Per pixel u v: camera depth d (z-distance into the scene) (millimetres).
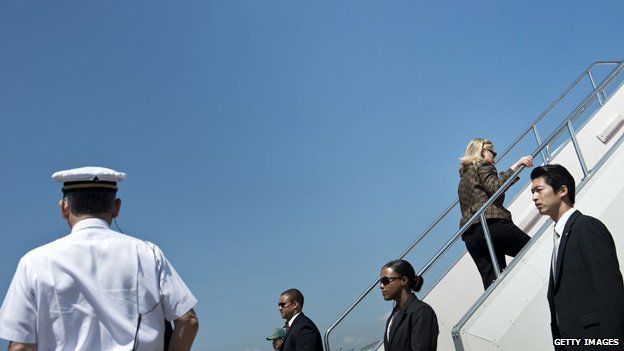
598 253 2875
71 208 2133
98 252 2037
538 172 3361
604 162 5469
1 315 1928
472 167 5766
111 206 2195
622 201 5184
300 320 5684
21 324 1907
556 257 3152
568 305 2980
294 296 5910
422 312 4312
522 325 4375
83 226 2086
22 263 1999
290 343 5594
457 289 6383
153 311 2041
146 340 1980
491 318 4352
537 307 4492
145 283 2053
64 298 1949
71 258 1999
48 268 1967
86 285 1969
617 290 2770
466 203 5754
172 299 2084
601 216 5133
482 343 4223
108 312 1959
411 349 4242
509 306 4445
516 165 5672
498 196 5477
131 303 2006
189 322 2080
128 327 1966
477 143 5914
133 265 2057
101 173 2174
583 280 2938
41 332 1927
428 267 5324
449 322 6203
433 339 4238
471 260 6559
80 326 1944
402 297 4613
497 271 5152
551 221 4922
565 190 3287
